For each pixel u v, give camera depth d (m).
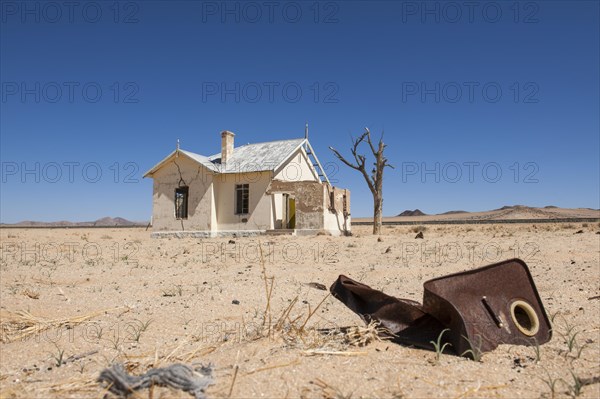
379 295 3.69
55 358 3.34
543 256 9.77
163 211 22.81
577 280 6.70
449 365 2.98
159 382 2.61
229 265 9.64
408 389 2.59
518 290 3.65
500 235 16.41
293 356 3.13
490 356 3.13
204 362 3.09
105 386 2.63
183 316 4.78
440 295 3.28
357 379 2.73
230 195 21.86
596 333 3.77
